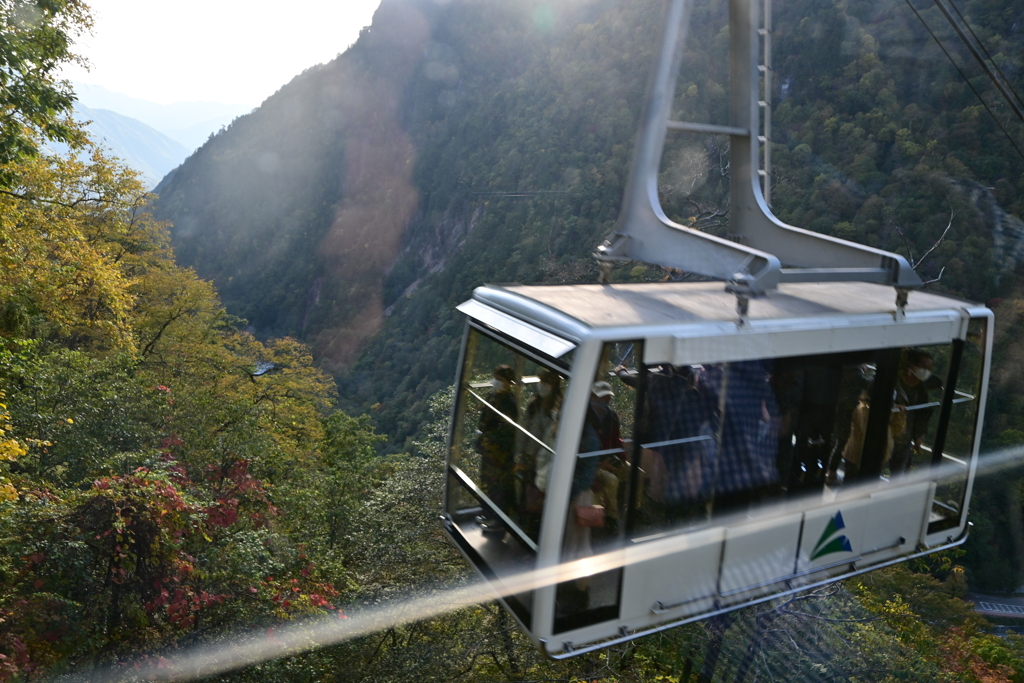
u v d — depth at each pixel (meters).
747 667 11.27
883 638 14.12
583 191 117.12
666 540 4.32
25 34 14.52
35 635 9.42
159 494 10.70
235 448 16.50
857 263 5.25
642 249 5.43
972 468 5.84
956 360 5.54
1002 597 38.97
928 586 23.92
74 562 9.59
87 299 23.59
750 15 5.87
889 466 5.32
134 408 15.91
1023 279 44.81
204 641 11.27
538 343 4.23
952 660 18.33
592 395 4.02
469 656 14.39
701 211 19.52
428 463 16.36
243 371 41.72
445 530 5.52
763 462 4.61
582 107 145.75
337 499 21.16
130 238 34.47
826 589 12.02
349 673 13.59
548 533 4.05
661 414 4.19
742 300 4.39
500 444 4.82
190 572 10.89
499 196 159.38
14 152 14.13
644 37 138.00
